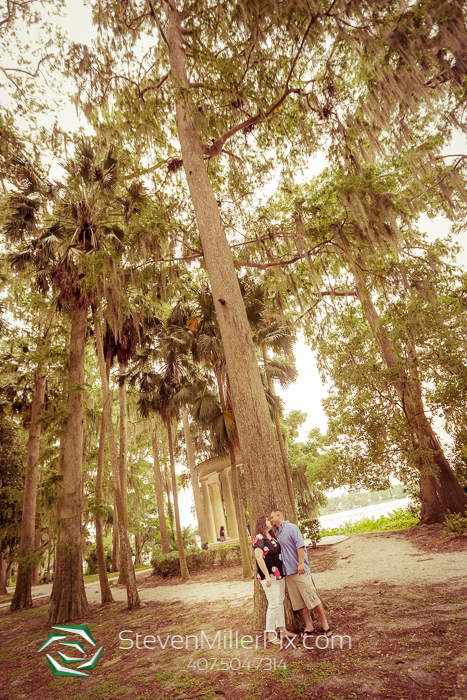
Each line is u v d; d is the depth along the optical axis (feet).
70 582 31.19
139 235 28.45
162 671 14.05
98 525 37.11
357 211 27.40
